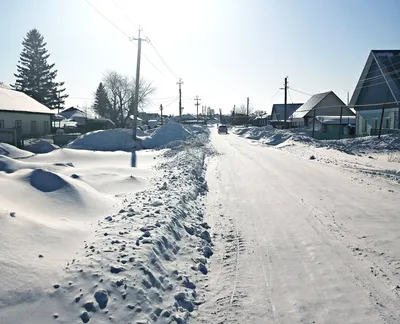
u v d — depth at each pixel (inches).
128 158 709.3
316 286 168.2
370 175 481.7
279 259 200.7
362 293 161.3
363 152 777.6
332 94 1974.7
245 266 191.8
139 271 155.9
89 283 141.6
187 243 216.5
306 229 252.8
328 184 422.9
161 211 249.9
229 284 171.0
